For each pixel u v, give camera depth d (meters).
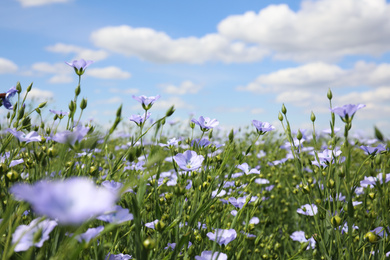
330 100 0.31
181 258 0.28
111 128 0.22
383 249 0.29
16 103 0.31
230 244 0.31
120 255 0.25
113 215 0.19
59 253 0.17
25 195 0.10
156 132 0.31
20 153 0.31
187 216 0.29
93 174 0.26
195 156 0.30
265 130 0.33
